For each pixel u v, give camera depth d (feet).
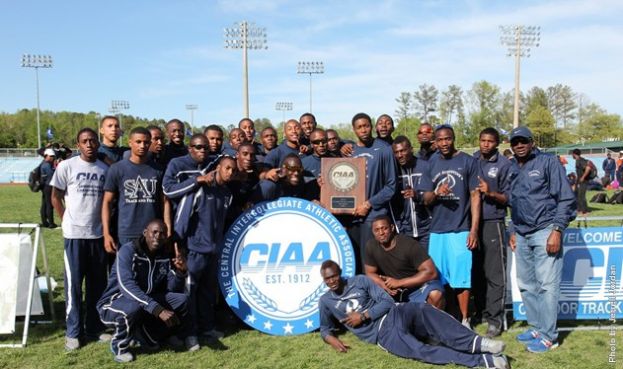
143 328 17.13
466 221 18.81
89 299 18.02
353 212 19.71
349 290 17.49
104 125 20.06
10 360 16.38
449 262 18.84
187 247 17.62
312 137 21.18
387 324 16.72
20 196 85.35
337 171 19.70
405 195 19.12
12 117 319.27
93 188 17.46
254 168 20.51
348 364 15.80
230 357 16.51
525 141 16.76
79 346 17.37
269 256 19.42
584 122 250.78
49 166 45.93
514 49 122.52
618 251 18.93
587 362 15.80
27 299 18.39
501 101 238.07
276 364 15.90
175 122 22.68
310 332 18.94
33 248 19.17
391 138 24.30
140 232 17.35
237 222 19.51
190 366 15.83
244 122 27.86
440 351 15.62
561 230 16.39
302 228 19.67
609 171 86.43
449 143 18.81
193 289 17.57
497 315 18.40
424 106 267.39
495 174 18.75
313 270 19.48
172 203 17.97
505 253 18.78
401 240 17.83
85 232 17.38
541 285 17.04
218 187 18.06
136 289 16.07
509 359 16.11
